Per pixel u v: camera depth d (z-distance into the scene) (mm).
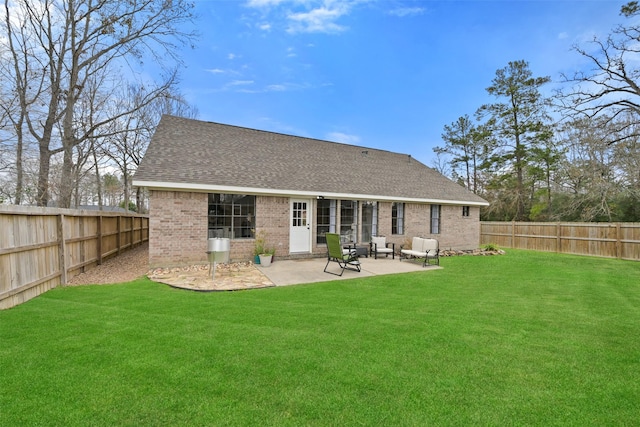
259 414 2445
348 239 12289
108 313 4809
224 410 2486
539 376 3104
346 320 4668
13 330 4043
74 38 11992
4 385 2781
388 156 17516
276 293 6332
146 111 21297
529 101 21219
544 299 6148
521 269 9812
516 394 2785
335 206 11938
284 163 12047
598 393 2824
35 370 3045
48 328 4125
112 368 3104
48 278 6254
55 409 2473
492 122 22922
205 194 9273
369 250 12375
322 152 14648
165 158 9398
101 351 3467
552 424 2396
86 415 2408
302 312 5051
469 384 2932
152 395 2670
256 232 10195
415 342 3869
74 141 12547
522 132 21828
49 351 3449
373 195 12133
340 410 2506
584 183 17625
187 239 9023
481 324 4578
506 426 2357
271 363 3262
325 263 10125
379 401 2639
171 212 8812
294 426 2311
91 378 2918
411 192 13727
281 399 2639
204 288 6566
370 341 3881
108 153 20125
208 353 3465
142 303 5418
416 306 5516
